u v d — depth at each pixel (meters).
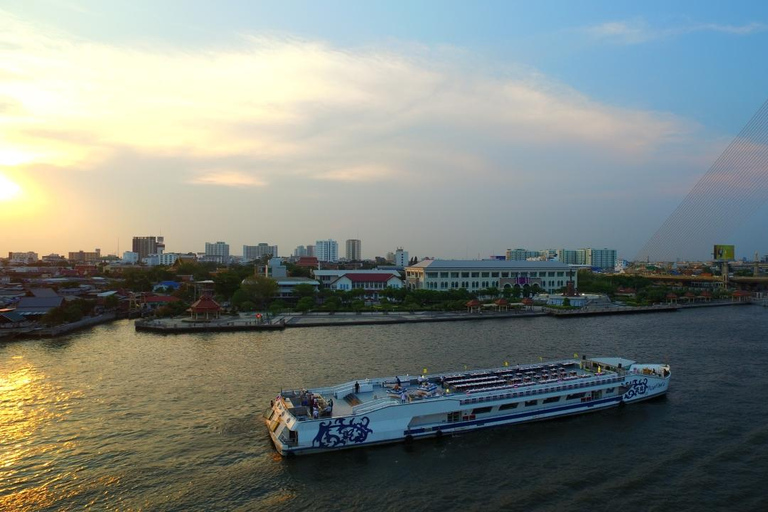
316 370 87.50
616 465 52.12
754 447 56.56
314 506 43.59
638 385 72.06
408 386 66.75
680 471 50.72
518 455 54.53
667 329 143.50
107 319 158.00
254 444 55.94
